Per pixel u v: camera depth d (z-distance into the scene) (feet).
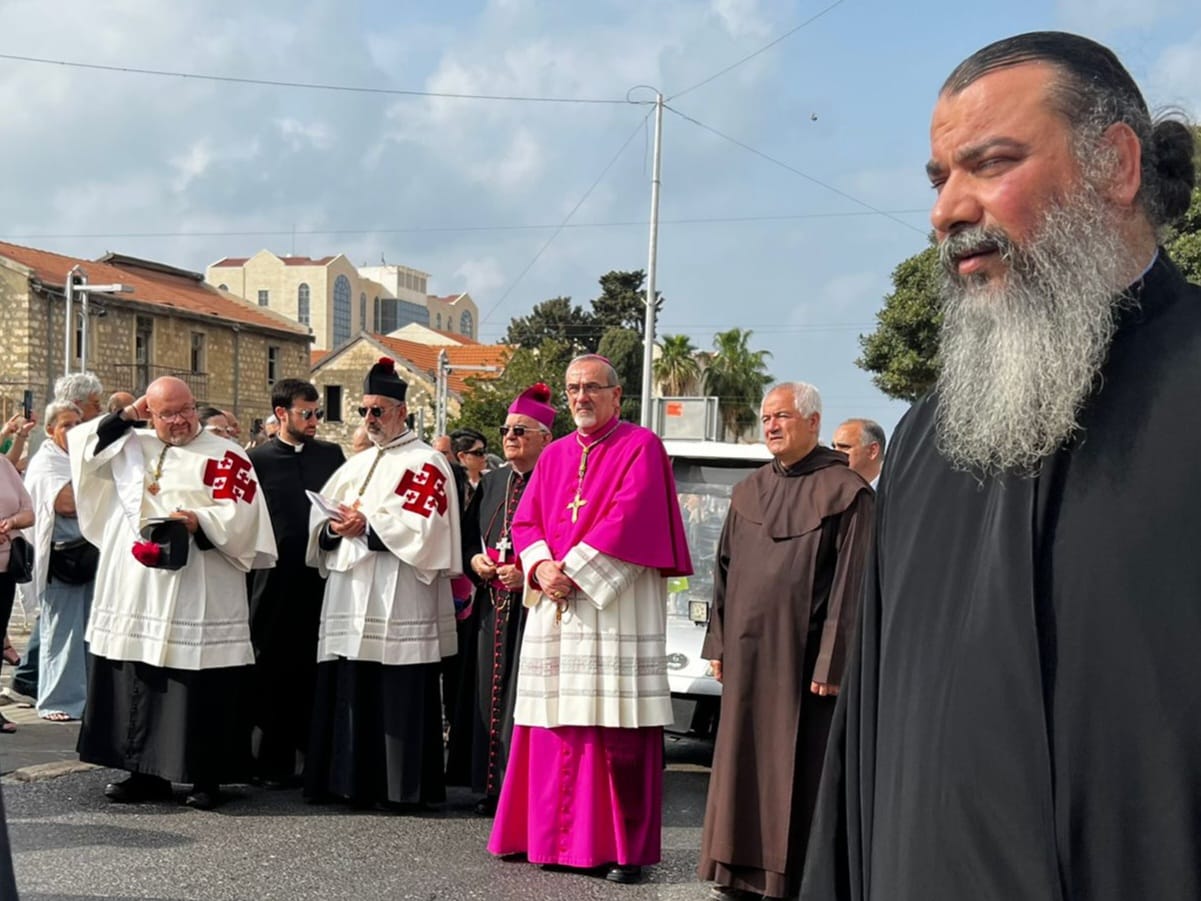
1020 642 5.49
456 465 28.55
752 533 17.79
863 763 6.47
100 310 109.91
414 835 20.02
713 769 17.56
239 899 16.31
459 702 22.98
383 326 409.49
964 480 6.09
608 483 18.58
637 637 18.42
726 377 166.71
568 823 18.20
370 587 21.47
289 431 24.21
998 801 5.44
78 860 17.72
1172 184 6.31
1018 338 5.80
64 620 27.96
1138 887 5.19
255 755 23.16
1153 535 5.30
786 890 16.65
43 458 27.73
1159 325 5.76
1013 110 5.95
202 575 20.79
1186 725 5.15
